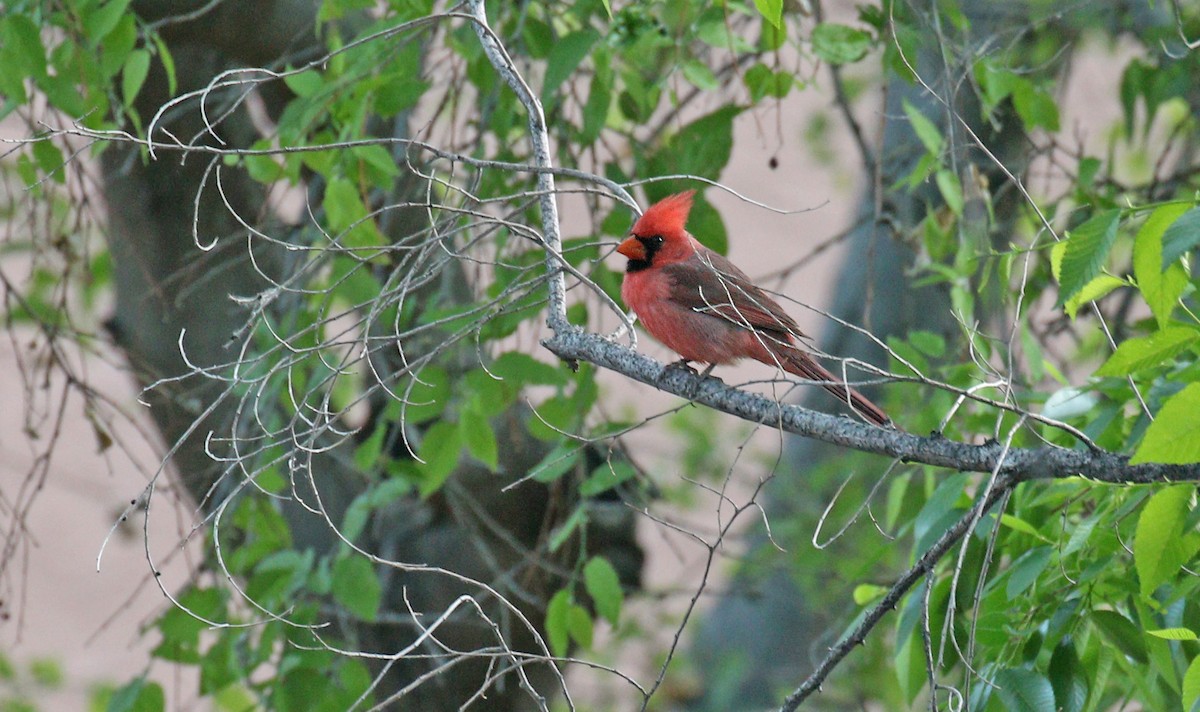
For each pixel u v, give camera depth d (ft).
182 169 39.73
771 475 21.77
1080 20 43.45
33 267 35.35
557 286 27.94
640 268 32.81
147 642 65.10
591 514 42.27
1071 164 58.70
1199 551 24.18
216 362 40.73
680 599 55.77
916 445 21.71
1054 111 36.01
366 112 31.42
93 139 26.84
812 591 50.83
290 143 31.60
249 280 40.93
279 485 32.07
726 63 39.52
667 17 33.47
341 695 32.81
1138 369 21.44
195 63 39.55
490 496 42.60
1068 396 27.43
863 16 35.50
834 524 51.34
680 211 32.76
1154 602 23.47
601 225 35.32
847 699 48.83
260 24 37.88
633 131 38.14
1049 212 38.45
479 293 34.68
